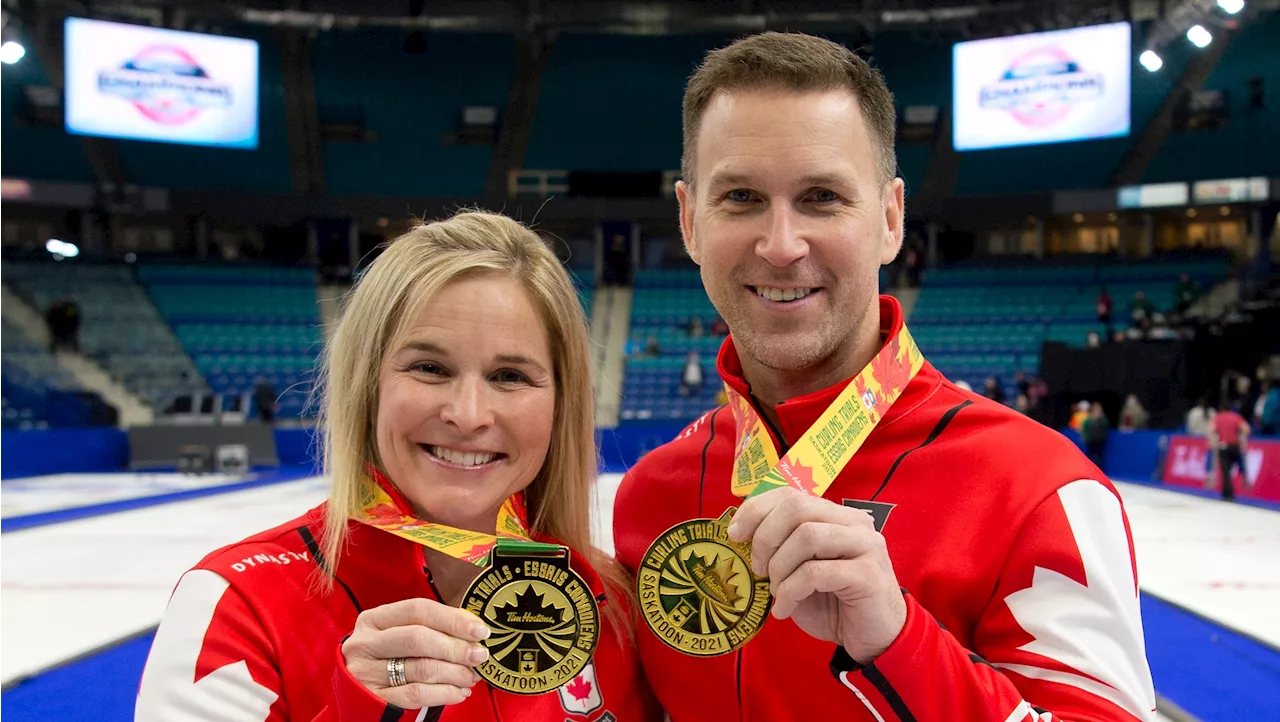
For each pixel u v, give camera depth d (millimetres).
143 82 20141
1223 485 11492
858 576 1119
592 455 1844
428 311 1527
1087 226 24969
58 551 7422
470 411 1490
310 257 24844
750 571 1414
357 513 1569
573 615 1382
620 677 1689
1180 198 21359
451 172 25297
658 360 20562
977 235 25844
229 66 20766
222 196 22547
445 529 1517
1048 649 1340
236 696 1371
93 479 15023
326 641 1475
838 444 1515
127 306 21766
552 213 23453
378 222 25188
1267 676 3963
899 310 1708
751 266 1541
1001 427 1570
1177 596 5641
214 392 19969
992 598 1433
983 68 20266
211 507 10727
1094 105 19297
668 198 23656
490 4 21359
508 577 1374
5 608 5344
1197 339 16781
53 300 21062
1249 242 23125
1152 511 10328
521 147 25281
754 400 1800
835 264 1519
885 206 1639
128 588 5938
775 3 21219
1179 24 18609
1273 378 15867
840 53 1547
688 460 1848
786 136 1487
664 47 24297
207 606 1438
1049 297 22312
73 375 18953
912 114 24031
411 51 21047
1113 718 1251
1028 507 1435
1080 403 15938
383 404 1548
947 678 1177
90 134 19828
